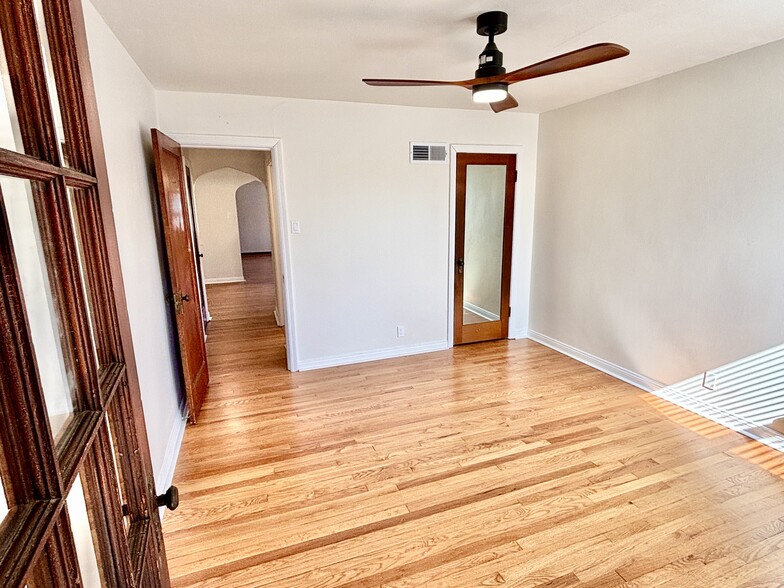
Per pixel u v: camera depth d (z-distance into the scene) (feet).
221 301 23.17
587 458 8.63
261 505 7.42
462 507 7.31
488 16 6.70
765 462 8.39
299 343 13.34
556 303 14.75
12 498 1.78
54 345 2.41
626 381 12.25
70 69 2.76
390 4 6.37
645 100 10.83
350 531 6.82
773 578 5.85
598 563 6.16
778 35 7.88
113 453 3.01
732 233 9.21
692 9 6.72
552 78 10.50
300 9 6.50
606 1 6.40
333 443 9.31
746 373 9.23
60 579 1.88
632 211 11.51
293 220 12.58
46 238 2.29
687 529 6.73
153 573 3.56
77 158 2.84
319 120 12.28
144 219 8.39
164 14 6.51
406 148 13.34
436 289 14.75
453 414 10.52
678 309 10.56
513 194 15.01
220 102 11.35
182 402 10.93
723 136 9.19
